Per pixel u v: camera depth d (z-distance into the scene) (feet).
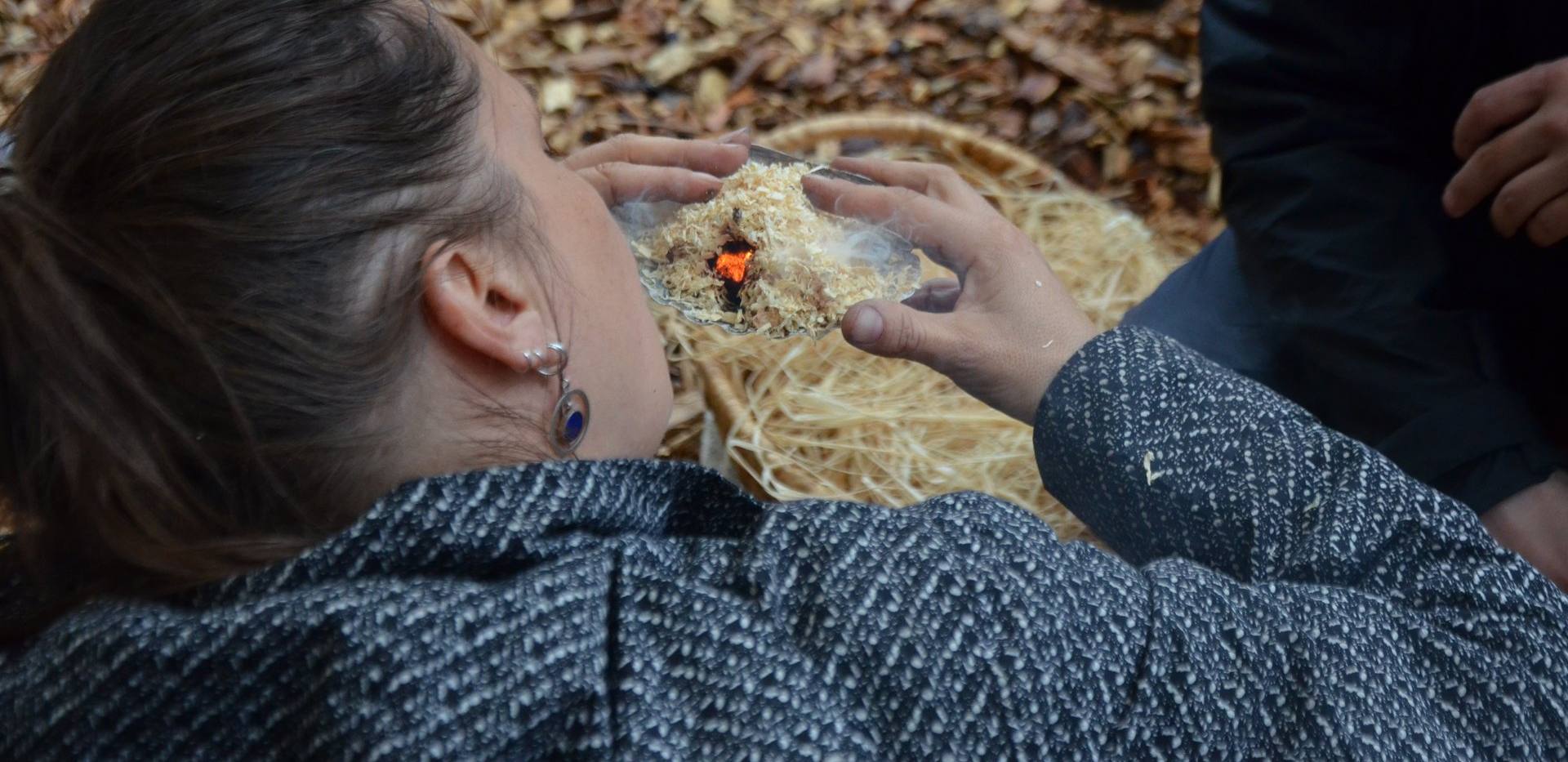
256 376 2.77
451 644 2.69
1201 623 2.94
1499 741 2.99
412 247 2.85
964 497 3.01
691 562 2.89
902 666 2.78
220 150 2.76
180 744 2.68
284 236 2.77
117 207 2.77
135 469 2.77
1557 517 4.01
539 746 2.70
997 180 6.10
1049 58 7.29
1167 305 5.00
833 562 2.86
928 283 4.21
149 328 2.76
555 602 2.76
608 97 7.34
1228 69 4.59
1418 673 3.03
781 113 7.30
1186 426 3.40
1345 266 4.40
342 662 2.66
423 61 2.94
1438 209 4.46
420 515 2.79
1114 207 6.75
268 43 2.82
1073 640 2.85
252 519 2.86
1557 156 3.99
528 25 7.65
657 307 5.37
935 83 7.36
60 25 7.64
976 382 3.77
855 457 5.02
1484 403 4.13
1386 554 3.19
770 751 2.71
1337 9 4.44
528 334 2.97
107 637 2.71
